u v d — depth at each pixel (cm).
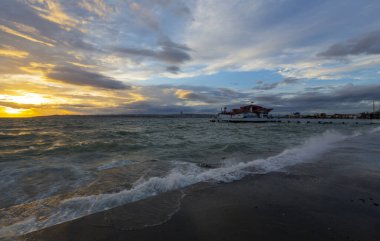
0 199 516
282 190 568
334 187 588
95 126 4166
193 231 369
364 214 425
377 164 854
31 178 691
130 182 656
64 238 346
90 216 420
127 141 1666
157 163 917
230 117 7250
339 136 2119
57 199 517
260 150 1279
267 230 369
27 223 396
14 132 2541
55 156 1080
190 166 864
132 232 365
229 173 720
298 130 3438
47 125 4403
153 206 467
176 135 2367
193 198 513
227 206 469
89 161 965
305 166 820
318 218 410
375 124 5372
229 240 341
